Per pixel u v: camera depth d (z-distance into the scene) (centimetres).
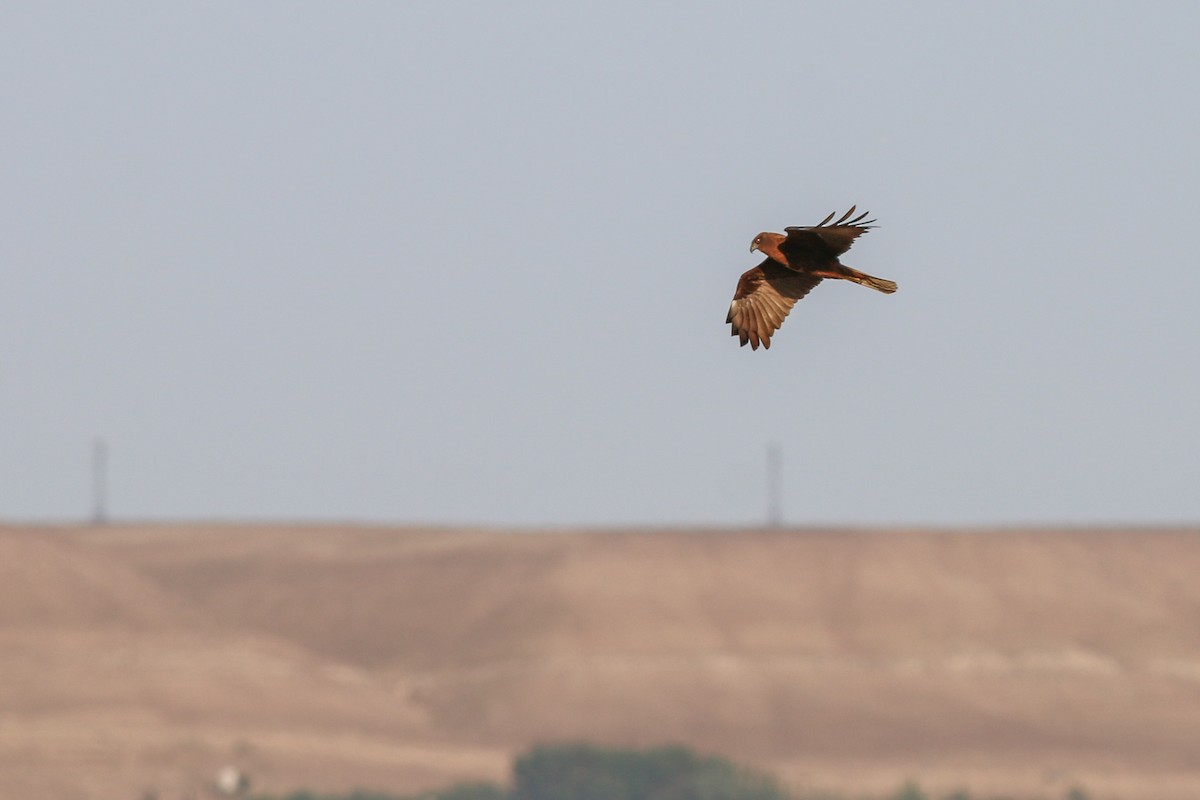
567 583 15175
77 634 13125
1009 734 12569
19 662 12494
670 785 10075
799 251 937
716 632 14338
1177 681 13625
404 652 14838
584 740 12344
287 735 11800
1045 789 11356
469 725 12962
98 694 12081
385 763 11488
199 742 11325
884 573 15200
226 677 12700
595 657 13888
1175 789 11506
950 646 14100
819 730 12606
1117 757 12188
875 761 11981
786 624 14462
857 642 14225
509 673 13788
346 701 12888
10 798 10181
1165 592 15238
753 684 13400
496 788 10181
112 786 10500
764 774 10725
